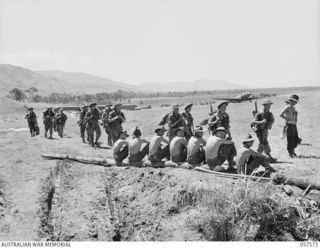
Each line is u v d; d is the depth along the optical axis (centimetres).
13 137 2497
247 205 890
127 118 3484
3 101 7244
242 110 3253
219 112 1301
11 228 880
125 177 1252
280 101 3888
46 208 1003
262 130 1275
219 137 1150
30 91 15238
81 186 1193
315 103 3077
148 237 886
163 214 977
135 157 1371
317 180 984
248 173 1088
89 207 1024
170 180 1116
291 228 873
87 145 2056
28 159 1559
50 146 1973
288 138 1356
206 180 1059
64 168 1402
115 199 1106
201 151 1215
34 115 2556
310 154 1394
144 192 1104
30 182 1201
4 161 1512
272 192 935
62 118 2517
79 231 887
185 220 921
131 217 987
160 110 4312
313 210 914
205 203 934
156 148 1299
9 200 1038
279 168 1141
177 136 1275
